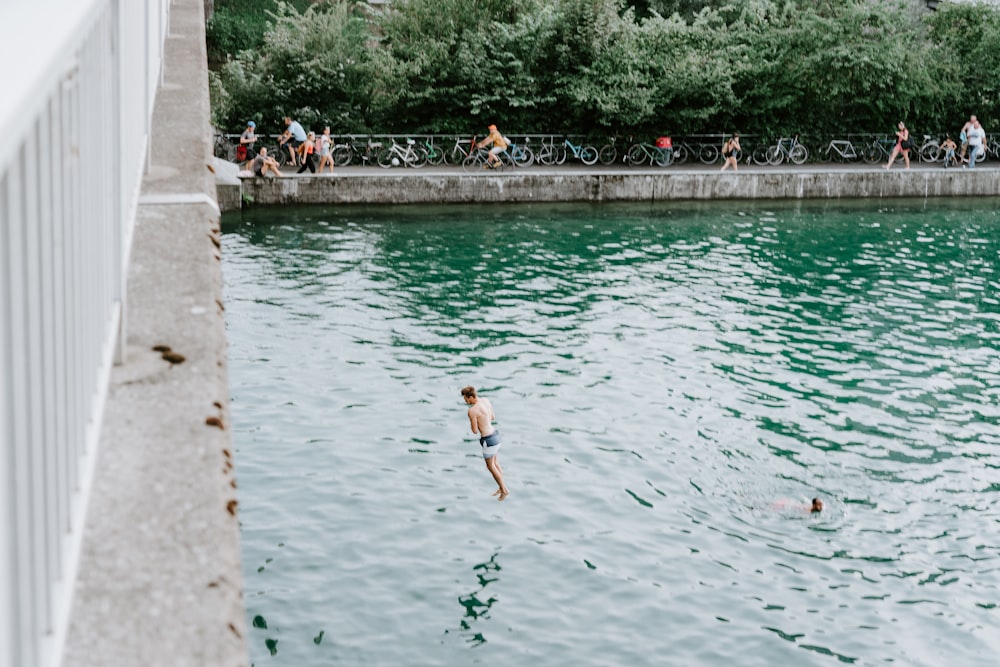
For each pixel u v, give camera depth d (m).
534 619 12.70
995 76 43.41
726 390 20.52
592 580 13.57
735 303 26.52
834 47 40.97
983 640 12.66
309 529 14.60
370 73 39.50
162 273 3.82
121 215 3.10
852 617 13.02
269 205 35.47
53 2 1.76
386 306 25.11
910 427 19.05
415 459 16.94
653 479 16.50
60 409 1.83
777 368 21.95
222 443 2.66
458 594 13.14
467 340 22.84
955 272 30.28
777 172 39.50
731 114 41.00
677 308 25.84
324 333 23.00
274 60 38.69
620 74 39.47
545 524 14.97
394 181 36.25
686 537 14.76
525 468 16.70
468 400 15.62
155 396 2.88
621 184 38.09
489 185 37.06
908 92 41.75
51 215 1.76
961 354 23.38
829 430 18.72
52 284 1.75
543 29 39.59
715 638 12.47
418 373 20.80
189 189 4.96
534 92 39.75
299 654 11.81
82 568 2.12
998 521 15.58
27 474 1.51
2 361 1.38
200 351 3.19
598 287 27.41
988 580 13.98
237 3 47.84
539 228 33.78
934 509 15.88
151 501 2.37
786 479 16.69
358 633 12.27
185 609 2.01
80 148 2.17
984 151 43.53
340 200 35.97
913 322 25.58
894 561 14.36
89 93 2.34
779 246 32.56
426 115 39.88
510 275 28.23
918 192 40.75
